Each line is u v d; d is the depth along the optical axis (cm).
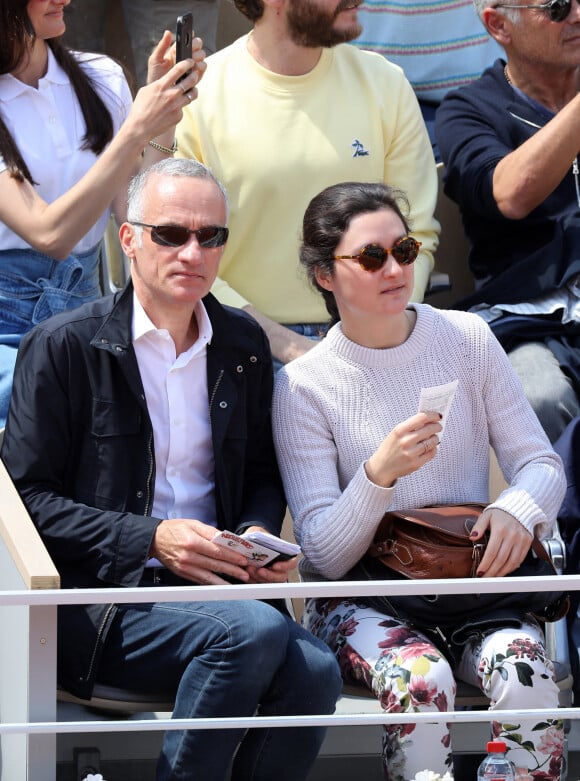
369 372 1337
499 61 1872
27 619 1120
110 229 1792
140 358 1279
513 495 1289
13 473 1249
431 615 1266
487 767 1143
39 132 1555
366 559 1315
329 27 1666
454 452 1337
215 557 1193
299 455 1334
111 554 1201
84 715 1252
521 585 1054
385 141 1756
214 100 1708
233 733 1154
